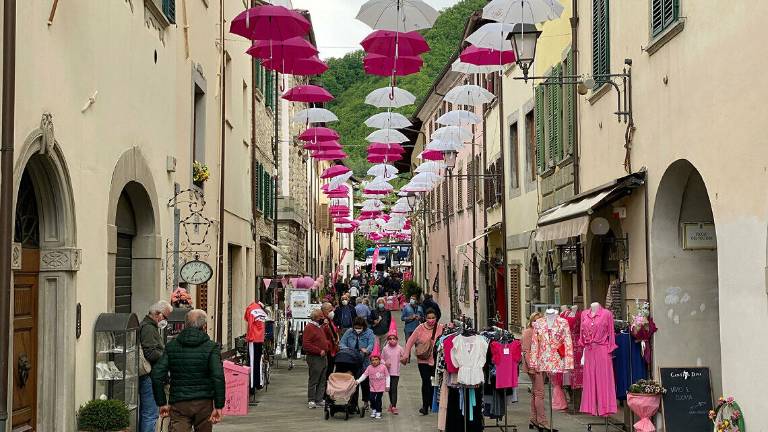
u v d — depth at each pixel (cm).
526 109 2372
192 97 1731
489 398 1371
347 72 6919
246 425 1509
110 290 1166
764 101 954
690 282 1323
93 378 1084
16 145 820
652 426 1224
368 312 2745
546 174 2097
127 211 1352
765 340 956
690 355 1313
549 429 1413
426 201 5125
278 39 1488
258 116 2906
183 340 1012
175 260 1568
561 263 1950
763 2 957
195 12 1767
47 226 985
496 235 2978
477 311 3241
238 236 2411
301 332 2694
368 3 1406
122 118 1204
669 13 1230
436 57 5662
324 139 2656
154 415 1226
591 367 1338
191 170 1725
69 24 973
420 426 1520
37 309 971
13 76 788
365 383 1680
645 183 1348
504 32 1506
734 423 1021
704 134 1127
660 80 1286
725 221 1065
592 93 1625
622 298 1484
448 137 2508
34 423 956
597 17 1600
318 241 6156
